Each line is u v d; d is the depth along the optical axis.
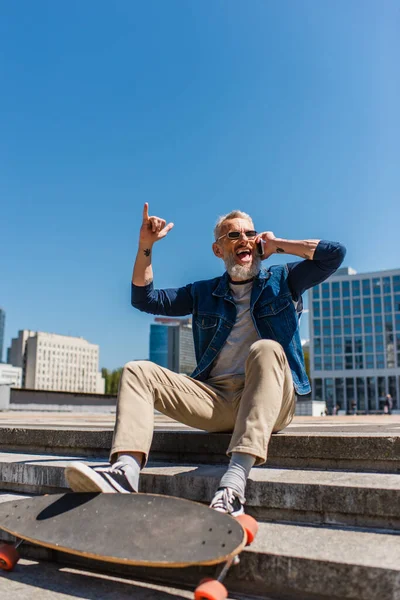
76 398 19.41
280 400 2.30
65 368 155.00
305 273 2.92
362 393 72.44
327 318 76.25
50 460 3.09
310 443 2.57
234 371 2.87
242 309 2.97
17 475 2.94
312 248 2.84
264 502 2.26
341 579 1.74
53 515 2.06
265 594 1.89
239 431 2.20
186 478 2.40
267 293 2.92
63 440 3.37
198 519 1.88
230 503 2.03
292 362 2.82
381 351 72.38
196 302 3.12
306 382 2.83
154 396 2.56
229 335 2.95
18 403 16.95
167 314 3.14
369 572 1.70
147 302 3.04
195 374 2.95
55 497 2.18
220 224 3.07
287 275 2.99
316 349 76.12
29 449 3.56
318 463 2.56
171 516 1.92
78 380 158.25
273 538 2.03
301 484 2.20
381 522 2.05
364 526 2.07
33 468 2.87
